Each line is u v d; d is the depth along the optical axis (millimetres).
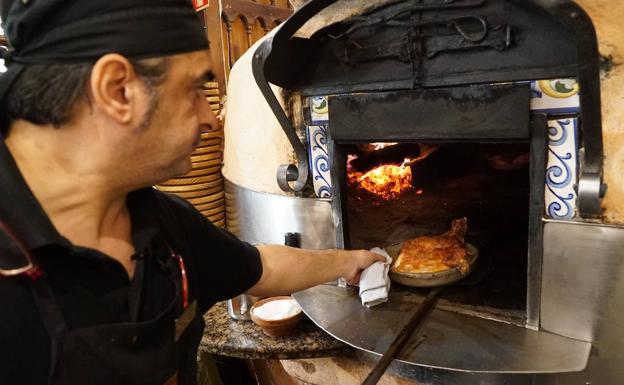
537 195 1126
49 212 700
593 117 974
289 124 1435
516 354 1107
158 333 802
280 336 1537
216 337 1580
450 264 1397
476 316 1278
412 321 1213
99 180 711
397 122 1253
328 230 1525
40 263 672
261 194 1692
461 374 1253
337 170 1438
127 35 635
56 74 629
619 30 988
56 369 679
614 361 1105
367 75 1296
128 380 748
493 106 1108
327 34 1329
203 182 2117
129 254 819
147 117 682
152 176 763
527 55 1060
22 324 657
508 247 1676
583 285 1104
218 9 2398
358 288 1512
